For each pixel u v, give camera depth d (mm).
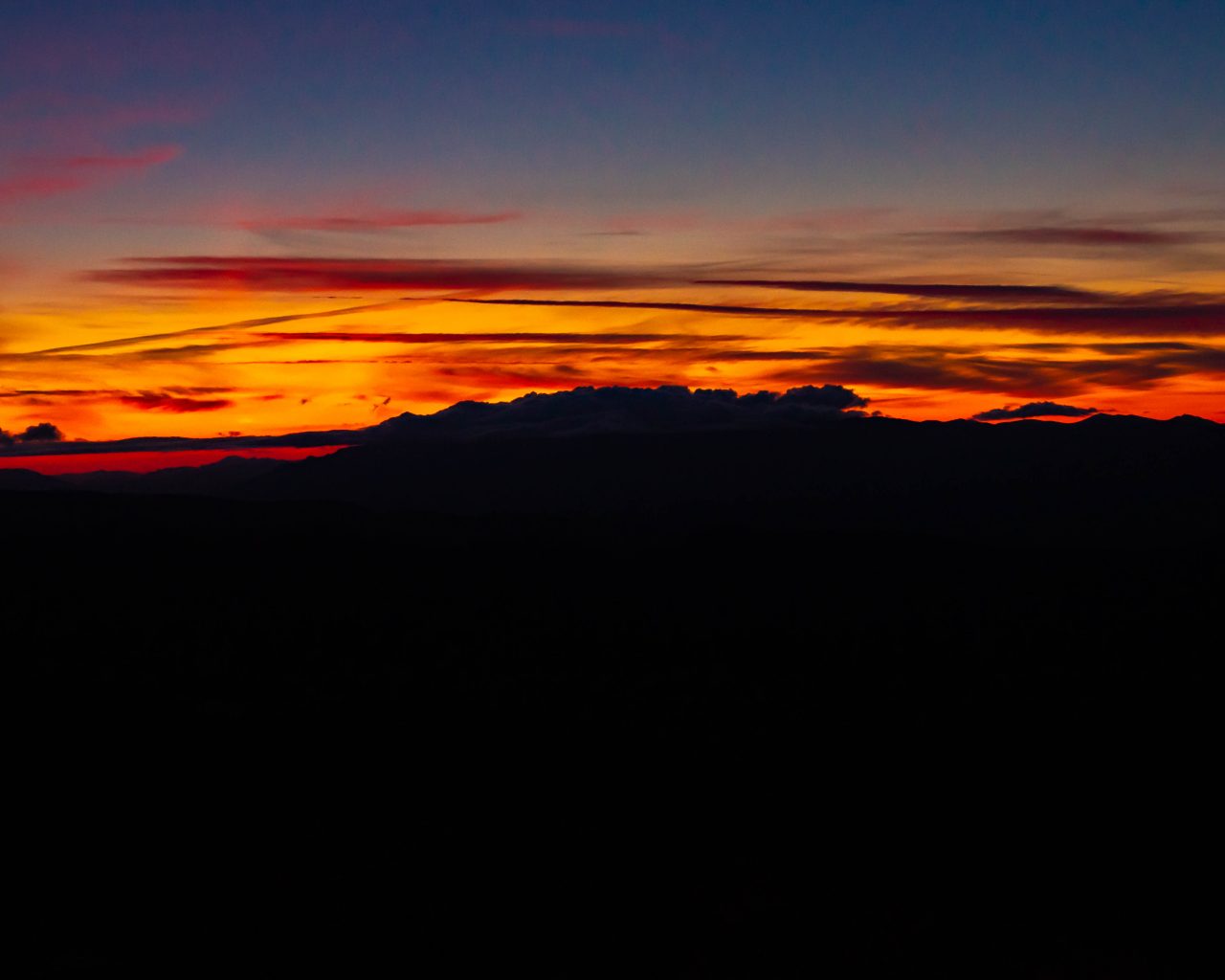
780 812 49250
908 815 49188
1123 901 39656
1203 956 35375
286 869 39750
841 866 42500
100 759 48125
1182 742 61969
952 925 37406
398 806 47094
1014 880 41594
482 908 37406
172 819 43406
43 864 38688
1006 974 34188
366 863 40594
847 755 59625
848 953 35156
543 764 55719
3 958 32594
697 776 54812
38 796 43719
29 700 56875
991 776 55625
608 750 59250
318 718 61500
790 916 37812
